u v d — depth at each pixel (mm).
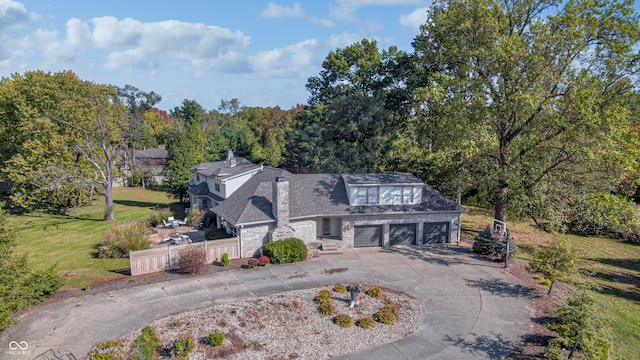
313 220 28000
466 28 27000
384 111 41625
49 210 45312
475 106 26672
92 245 29766
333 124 43562
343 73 49344
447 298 19828
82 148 41031
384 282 21797
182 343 14055
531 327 16984
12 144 42844
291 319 16859
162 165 76938
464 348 15219
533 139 26141
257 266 23922
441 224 29766
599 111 23828
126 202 53531
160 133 98500
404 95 42469
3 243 16594
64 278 20234
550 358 13852
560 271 20031
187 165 49062
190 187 44406
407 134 42000
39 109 41438
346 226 28078
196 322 16406
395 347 15109
